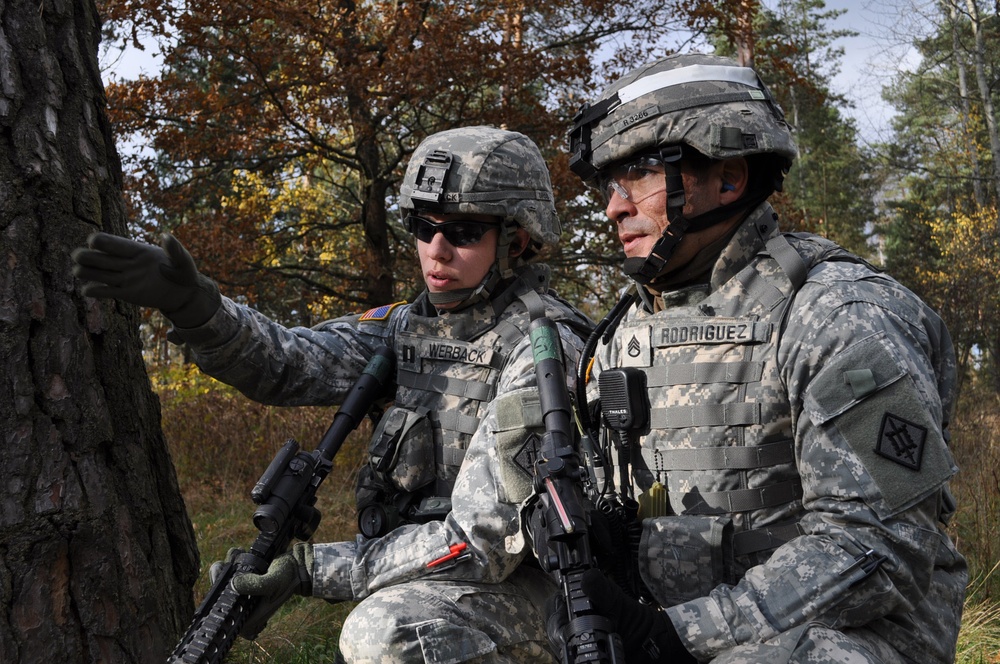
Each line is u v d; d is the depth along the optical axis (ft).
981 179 70.74
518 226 8.37
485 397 7.88
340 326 8.88
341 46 28.84
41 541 6.12
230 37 29.37
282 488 7.02
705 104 5.80
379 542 7.08
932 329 5.67
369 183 32.58
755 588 5.08
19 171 6.32
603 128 6.11
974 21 67.31
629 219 6.12
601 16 30.71
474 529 6.83
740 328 5.63
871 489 5.00
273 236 33.53
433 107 32.14
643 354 6.01
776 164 6.01
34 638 6.02
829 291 5.42
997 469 16.51
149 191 31.32
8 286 6.17
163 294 6.82
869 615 5.01
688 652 5.06
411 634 6.59
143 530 6.85
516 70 28.17
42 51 6.57
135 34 27.43
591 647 4.89
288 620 11.37
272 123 30.50
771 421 5.53
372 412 8.75
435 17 30.27
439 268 8.14
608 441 6.32
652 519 5.72
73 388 6.41
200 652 6.26
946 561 5.73
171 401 30.73
